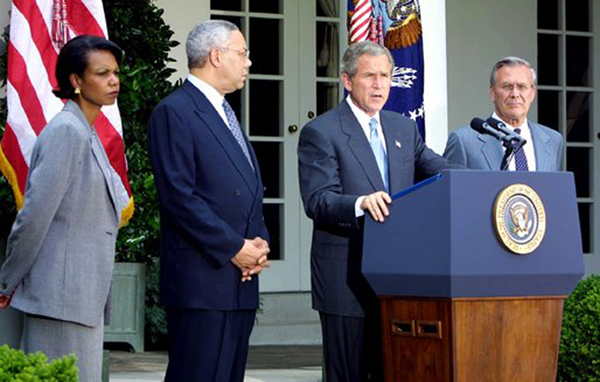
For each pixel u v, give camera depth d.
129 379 8.01
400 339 5.02
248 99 11.59
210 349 5.47
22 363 4.25
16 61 7.36
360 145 5.78
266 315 11.16
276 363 9.48
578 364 6.86
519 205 4.86
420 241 4.88
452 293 4.77
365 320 5.67
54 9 7.45
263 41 11.68
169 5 10.88
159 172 5.48
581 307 6.92
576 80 12.67
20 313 7.76
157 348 10.05
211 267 5.46
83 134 5.18
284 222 11.66
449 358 4.81
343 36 9.27
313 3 11.84
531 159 6.68
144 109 8.55
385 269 5.00
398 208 4.97
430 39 7.92
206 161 5.51
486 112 12.19
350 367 5.69
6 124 7.34
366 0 7.72
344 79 5.89
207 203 5.51
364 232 5.10
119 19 8.62
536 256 4.90
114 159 7.48
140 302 9.10
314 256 5.79
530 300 4.94
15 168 7.26
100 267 5.27
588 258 12.57
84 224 5.22
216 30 5.62
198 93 5.62
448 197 4.79
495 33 12.25
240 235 5.55
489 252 4.80
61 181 5.07
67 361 4.23
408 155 5.89
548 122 12.59
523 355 4.93
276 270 11.60
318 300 5.76
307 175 5.75
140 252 8.82
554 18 12.59
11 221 7.79
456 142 6.72
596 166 12.66
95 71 5.33
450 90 12.05
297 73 11.76
